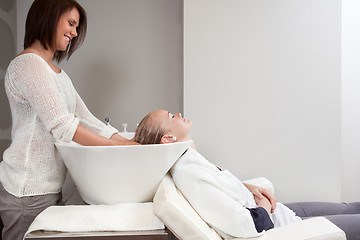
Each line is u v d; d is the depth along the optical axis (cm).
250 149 206
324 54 205
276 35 205
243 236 107
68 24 129
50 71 122
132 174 105
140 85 234
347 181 251
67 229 95
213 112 206
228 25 205
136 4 232
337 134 206
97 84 233
